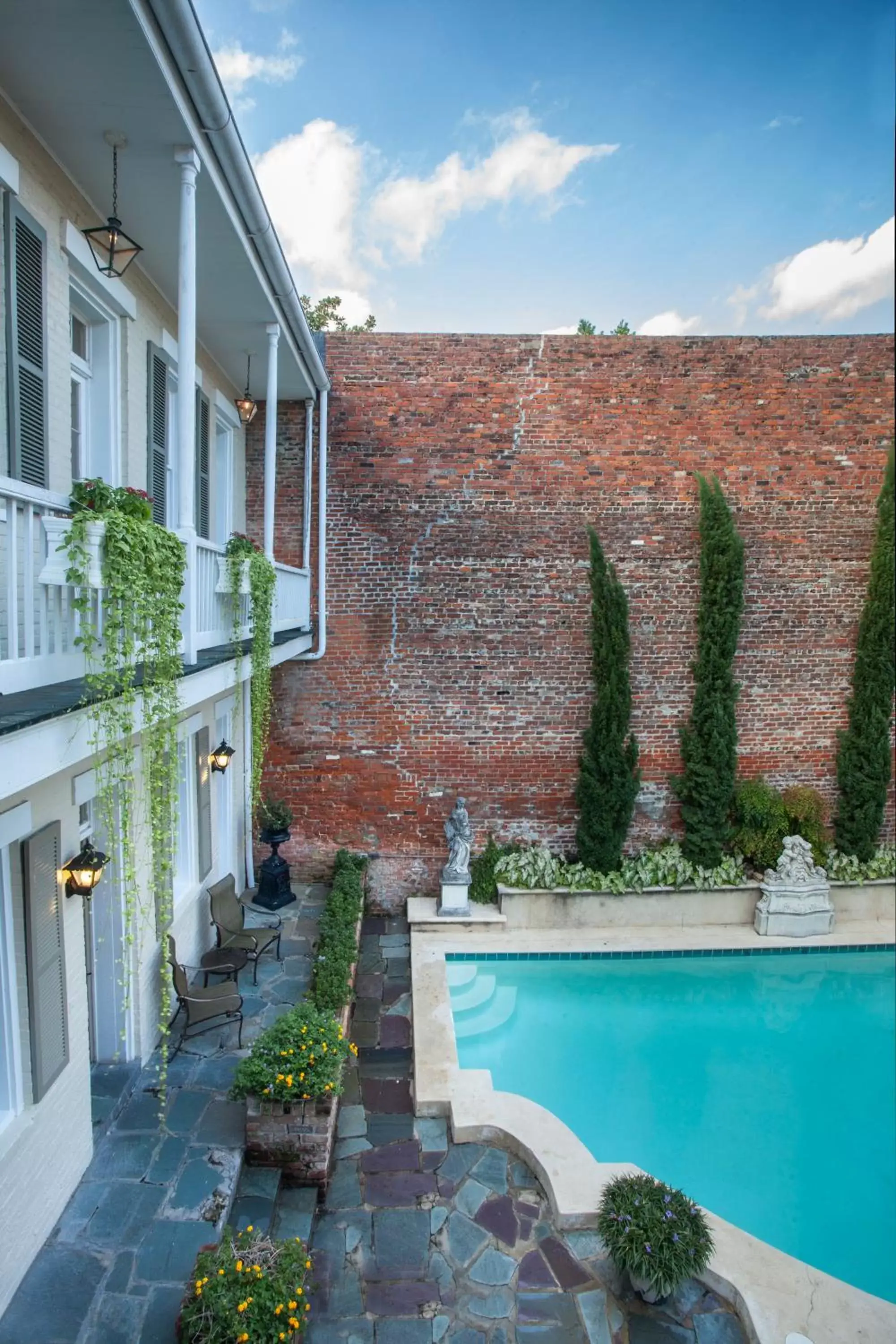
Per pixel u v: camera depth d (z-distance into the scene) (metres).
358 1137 6.59
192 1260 4.70
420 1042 7.91
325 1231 5.53
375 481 10.87
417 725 11.19
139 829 6.38
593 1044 8.61
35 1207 4.62
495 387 10.84
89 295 6.00
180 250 5.25
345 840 11.31
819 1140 7.12
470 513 10.95
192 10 4.10
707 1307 5.13
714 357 10.93
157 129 4.90
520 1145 6.38
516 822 11.37
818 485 11.20
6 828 4.15
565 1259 5.40
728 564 10.84
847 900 11.28
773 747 11.59
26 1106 4.62
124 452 6.60
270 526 8.51
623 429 10.95
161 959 6.37
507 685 11.17
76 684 3.96
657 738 11.41
